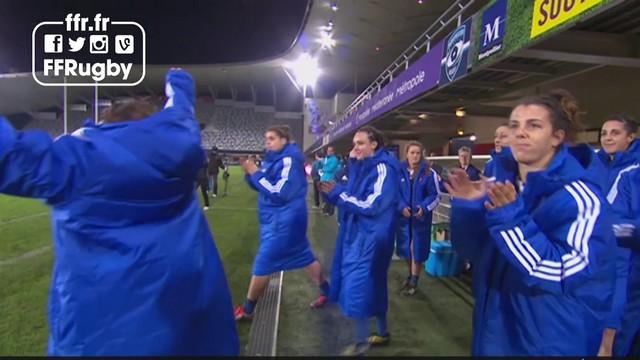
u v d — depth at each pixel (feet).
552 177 4.00
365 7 63.41
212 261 4.97
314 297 13.28
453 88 20.85
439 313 12.19
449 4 59.82
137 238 4.01
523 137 4.35
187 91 5.10
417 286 14.75
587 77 25.93
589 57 12.37
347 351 9.37
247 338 9.98
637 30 12.18
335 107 114.93
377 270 8.87
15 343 9.50
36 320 10.92
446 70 16.55
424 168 14.17
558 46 12.12
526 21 10.68
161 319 4.07
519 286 4.30
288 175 10.72
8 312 11.49
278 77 134.62
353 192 9.02
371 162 8.89
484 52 13.16
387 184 8.59
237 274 15.67
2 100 159.12
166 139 4.13
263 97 170.71
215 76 135.54
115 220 3.98
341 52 86.84
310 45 85.51
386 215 8.70
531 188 4.17
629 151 7.56
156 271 4.06
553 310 4.01
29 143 3.66
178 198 4.42
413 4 61.16
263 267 10.93
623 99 22.72
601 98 24.72
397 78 25.81
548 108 4.28
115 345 3.88
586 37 12.31
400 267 17.72
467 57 14.49
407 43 79.36
